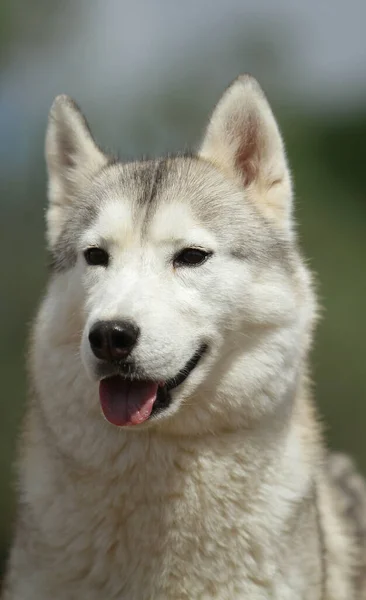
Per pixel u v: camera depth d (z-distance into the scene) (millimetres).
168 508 4906
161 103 14703
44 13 13781
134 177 5305
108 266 5023
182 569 4922
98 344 4551
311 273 5707
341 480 6789
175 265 5000
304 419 5445
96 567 4934
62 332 5090
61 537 4969
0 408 12891
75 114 5695
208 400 4953
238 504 4953
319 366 14453
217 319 4977
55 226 5688
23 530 5172
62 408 5020
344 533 6098
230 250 5086
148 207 5059
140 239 5000
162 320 4695
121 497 4906
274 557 4949
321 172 16266
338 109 16656
